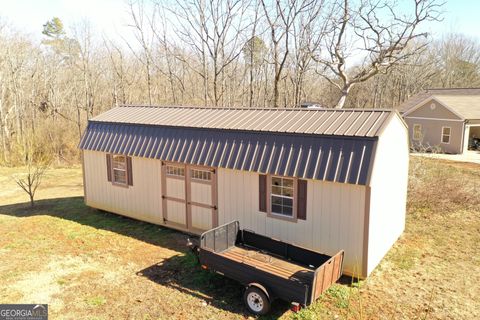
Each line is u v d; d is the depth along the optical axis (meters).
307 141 8.72
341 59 20.61
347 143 8.22
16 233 11.52
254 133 9.58
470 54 59.22
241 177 9.73
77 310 7.25
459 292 7.95
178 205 11.29
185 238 10.91
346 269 8.43
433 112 31.06
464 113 29.55
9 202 15.66
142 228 11.79
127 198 12.57
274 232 9.38
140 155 11.46
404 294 7.82
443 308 7.33
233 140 9.84
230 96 28.22
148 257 9.64
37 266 9.16
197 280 8.41
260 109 11.28
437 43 57.19
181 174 11.02
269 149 9.16
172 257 9.62
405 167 10.62
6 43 30.67
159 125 11.44
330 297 7.63
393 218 10.03
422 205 13.62
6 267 9.10
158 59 31.28
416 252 9.97
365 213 7.96
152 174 11.70
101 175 13.17
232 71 27.41
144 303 7.48
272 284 6.92
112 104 33.62
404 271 8.86
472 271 8.91
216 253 7.90
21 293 7.87
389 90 49.97
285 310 7.22
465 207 13.84
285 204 9.20
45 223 12.47
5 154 25.55
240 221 9.97
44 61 34.72
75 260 9.50
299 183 8.76
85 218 12.98
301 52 22.47
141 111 13.48
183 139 10.76
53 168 24.14
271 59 25.41
